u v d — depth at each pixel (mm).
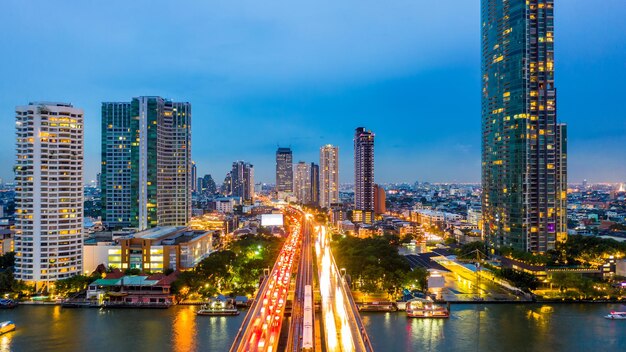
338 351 176250
